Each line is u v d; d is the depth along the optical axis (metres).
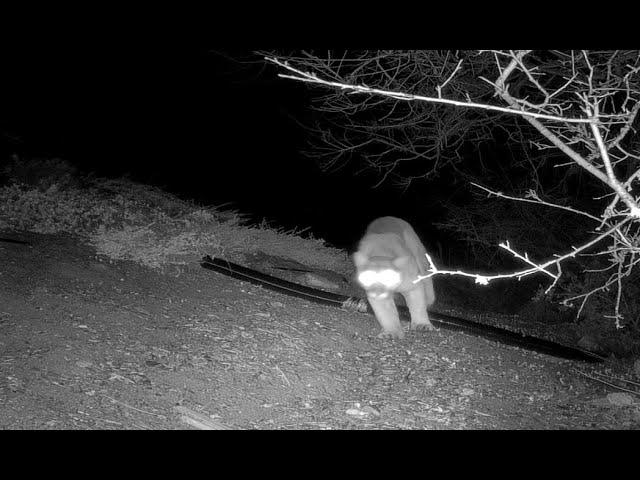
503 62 2.04
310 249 3.34
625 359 2.72
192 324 1.95
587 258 3.55
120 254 2.34
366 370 1.90
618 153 2.42
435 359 2.06
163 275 2.31
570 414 1.78
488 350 2.29
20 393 1.41
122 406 1.44
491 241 4.17
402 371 1.93
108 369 1.58
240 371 1.71
